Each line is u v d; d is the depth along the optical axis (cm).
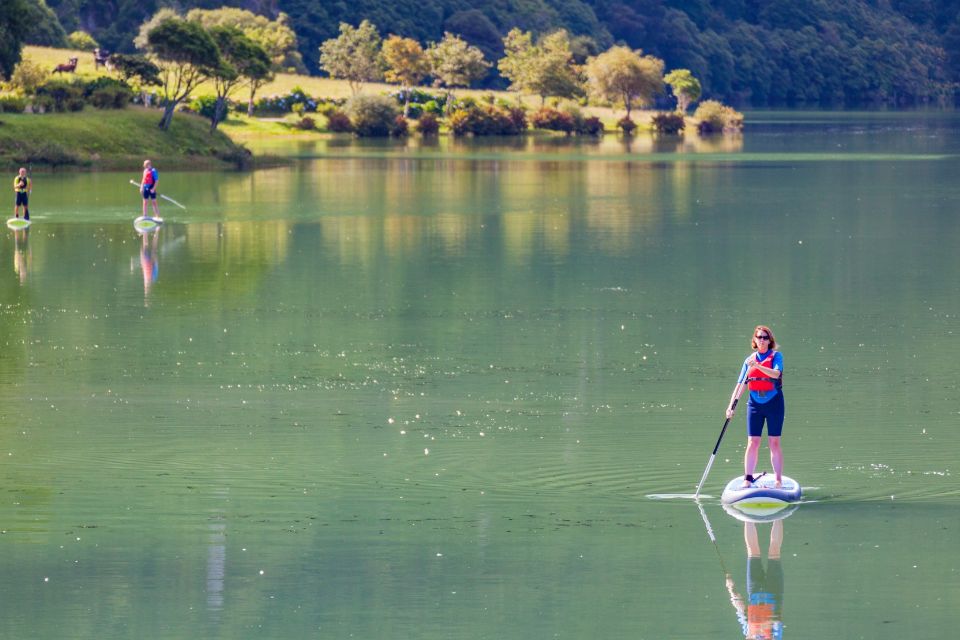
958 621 2738
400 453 3825
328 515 3328
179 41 17612
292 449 3856
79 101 17300
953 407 4325
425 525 3262
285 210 10919
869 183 14338
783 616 2773
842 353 5175
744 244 8712
